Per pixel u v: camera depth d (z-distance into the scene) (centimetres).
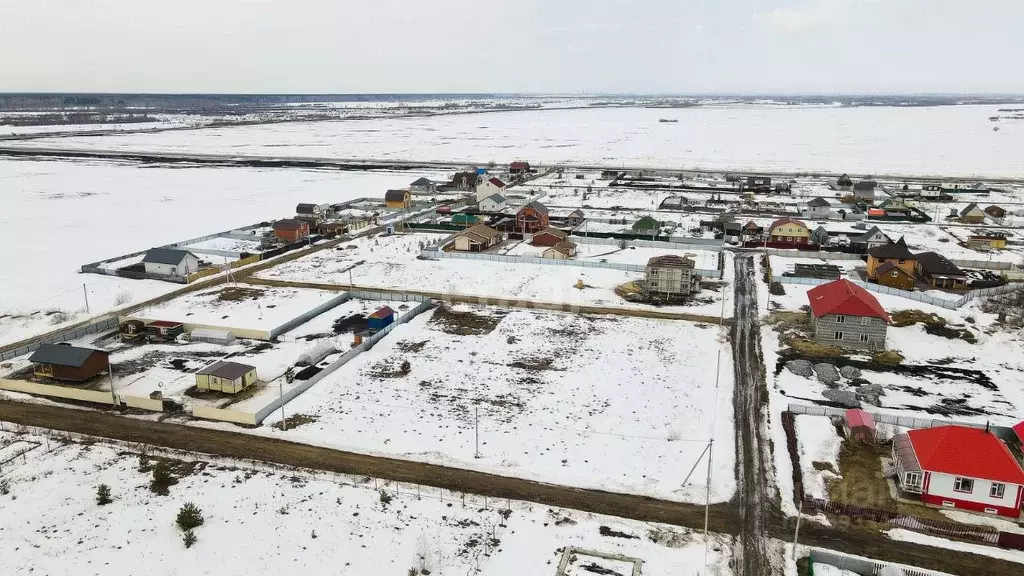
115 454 3519
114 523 2938
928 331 5241
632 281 6612
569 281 6631
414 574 2608
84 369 4284
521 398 4141
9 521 2942
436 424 3809
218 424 3828
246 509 3045
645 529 2906
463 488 3209
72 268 7162
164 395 4147
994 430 3647
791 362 4638
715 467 3391
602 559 2705
